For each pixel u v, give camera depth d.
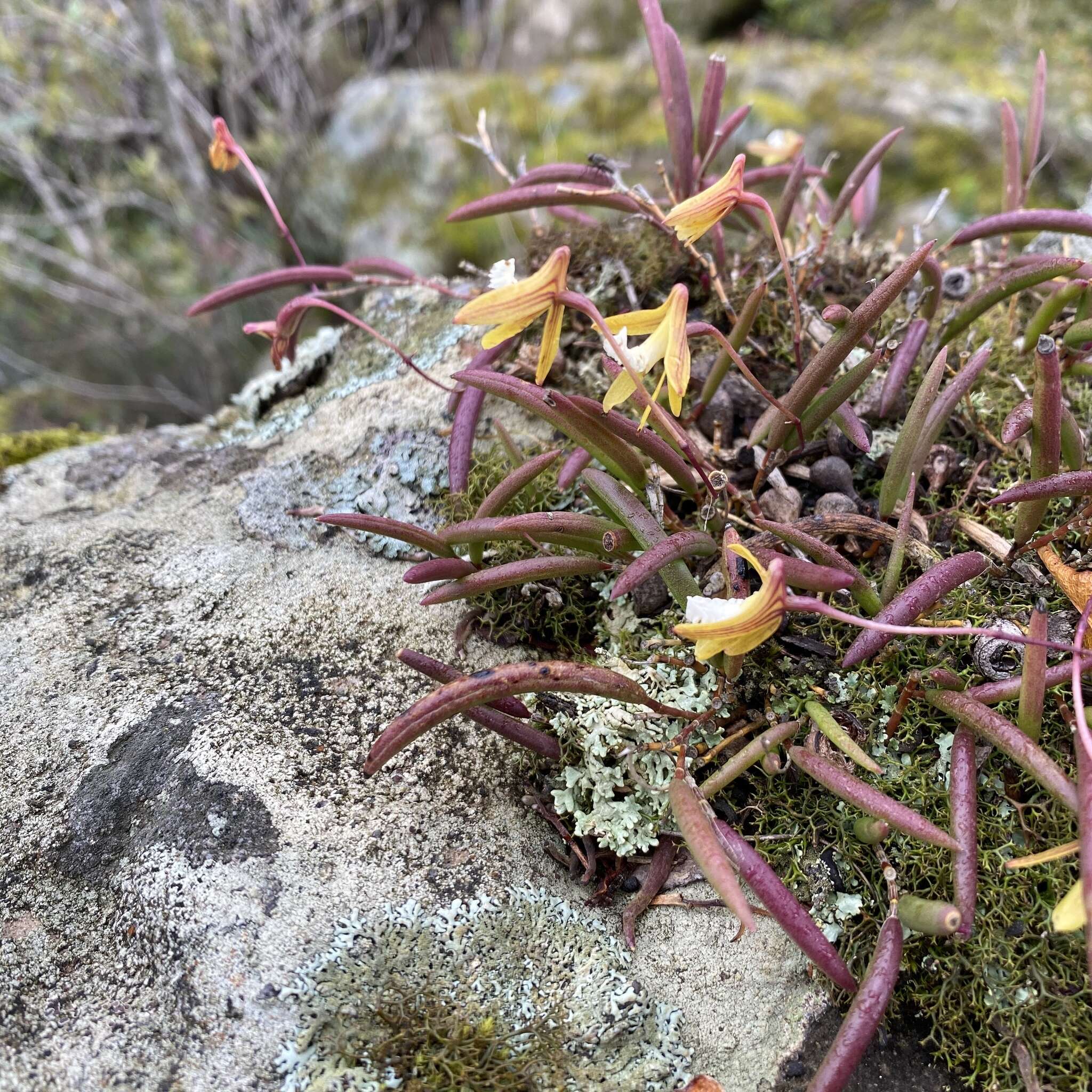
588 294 0.30
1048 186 0.64
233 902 0.21
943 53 0.78
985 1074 0.20
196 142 1.03
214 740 0.23
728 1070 0.21
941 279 0.27
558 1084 0.20
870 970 0.19
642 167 0.71
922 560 0.24
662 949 0.22
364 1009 0.20
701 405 0.27
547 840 0.23
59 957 0.21
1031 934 0.21
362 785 0.23
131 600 0.27
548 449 0.28
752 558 0.19
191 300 0.90
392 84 0.81
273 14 1.00
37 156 0.97
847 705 0.23
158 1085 0.19
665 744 0.22
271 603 0.26
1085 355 0.27
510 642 0.26
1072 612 0.23
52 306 0.94
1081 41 0.76
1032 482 0.21
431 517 0.28
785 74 0.69
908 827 0.19
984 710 0.20
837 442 0.27
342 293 0.31
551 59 0.92
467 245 0.74
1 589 0.28
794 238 0.34
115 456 0.32
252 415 0.34
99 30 0.91
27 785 0.23
